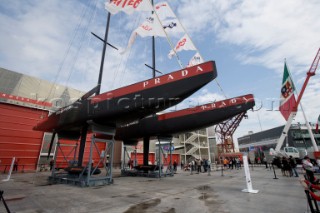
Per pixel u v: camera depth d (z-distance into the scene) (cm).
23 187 831
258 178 1105
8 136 1667
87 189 772
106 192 700
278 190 695
